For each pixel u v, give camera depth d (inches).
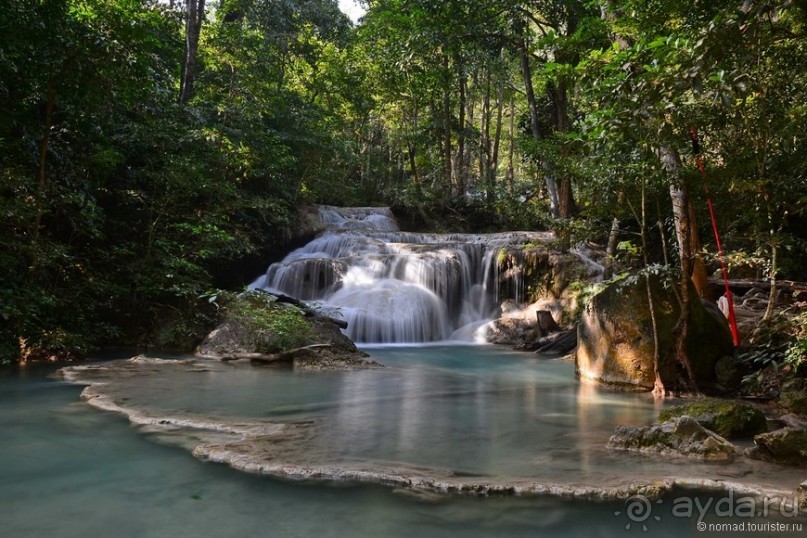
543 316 474.3
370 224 820.6
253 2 999.6
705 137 273.9
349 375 307.4
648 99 141.9
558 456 150.8
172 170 436.1
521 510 113.5
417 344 493.7
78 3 419.5
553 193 585.0
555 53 469.4
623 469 138.9
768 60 231.0
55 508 111.3
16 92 326.3
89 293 394.9
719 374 257.0
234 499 117.1
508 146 1498.5
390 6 650.8
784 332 243.0
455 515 110.8
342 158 946.1
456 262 573.3
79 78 325.1
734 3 166.7
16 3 289.3
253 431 171.8
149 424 179.0
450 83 864.9
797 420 197.2
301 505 114.6
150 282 400.8
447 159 991.0
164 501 115.6
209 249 430.9
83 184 383.6
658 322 267.9
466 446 160.6
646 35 309.6
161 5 658.2
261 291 430.9
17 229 344.2
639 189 267.0
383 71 644.1
